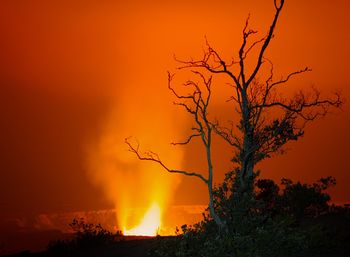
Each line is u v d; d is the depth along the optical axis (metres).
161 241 24.33
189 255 21.95
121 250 26.08
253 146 23.31
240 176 23.25
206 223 23.41
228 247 20.91
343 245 21.05
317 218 25.61
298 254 20.53
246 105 24.03
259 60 24.17
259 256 20.36
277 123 23.95
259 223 22.25
